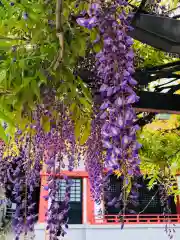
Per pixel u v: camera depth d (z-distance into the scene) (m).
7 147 1.42
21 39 1.11
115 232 5.60
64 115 1.14
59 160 1.07
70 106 1.20
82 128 1.38
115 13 0.96
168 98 1.69
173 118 2.74
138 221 5.74
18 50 1.08
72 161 1.25
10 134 1.32
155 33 1.22
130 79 0.92
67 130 1.20
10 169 1.36
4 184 1.35
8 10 1.09
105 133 0.87
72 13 1.11
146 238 5.62
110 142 0.85
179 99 1.70
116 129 0.85
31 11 1.06
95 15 0.96
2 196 1.30
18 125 1.08
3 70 1.05
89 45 1.17
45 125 1.11
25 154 1.28
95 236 5.48
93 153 1.40
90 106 1.27
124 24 0.97
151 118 2.23
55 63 1.08
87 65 1.30
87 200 5.33
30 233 1.02
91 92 1.27
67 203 0.98
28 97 1.04
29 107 1.05
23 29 1.09
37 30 1.07
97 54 1.01
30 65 1.08
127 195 0.88
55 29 1.08
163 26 1.24
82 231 5.45
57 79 1.10
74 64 1.16
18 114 1.06
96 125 1.26
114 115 0.87
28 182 1.15
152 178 2.76
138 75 1.65
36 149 1.17
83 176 4.97
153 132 2.62
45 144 1.12
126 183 0.85
